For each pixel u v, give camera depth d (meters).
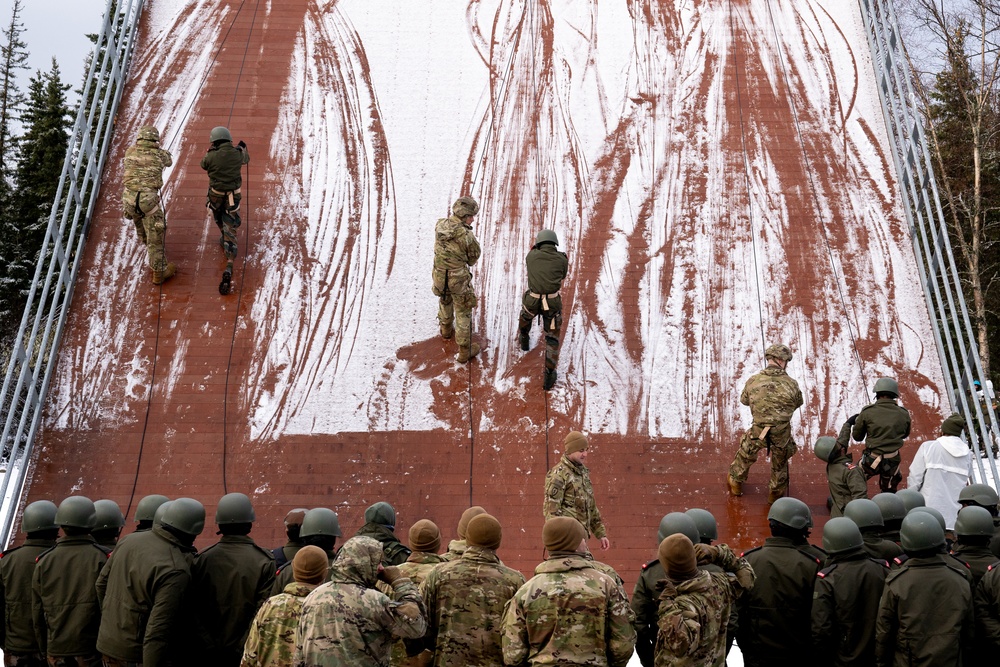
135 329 13.56
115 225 14.62
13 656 7.90
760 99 16.33
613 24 17.28
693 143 15.78
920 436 12.89
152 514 7.72
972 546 7.52
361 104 16.22
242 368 13.29
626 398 13.26
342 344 13.63
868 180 15.38
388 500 12.17
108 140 15.48
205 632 7.14
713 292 14.20
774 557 7.30
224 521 7.34
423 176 15.42
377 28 17.20
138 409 12.86
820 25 17.31
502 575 6.27
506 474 12.49
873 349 13.67
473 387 13.28
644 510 12.12
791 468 12.65
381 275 14.37
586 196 15.23
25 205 33.47
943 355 13.38
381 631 5.65
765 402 11.49
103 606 7.02
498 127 15.98
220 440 12.63
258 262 14.32
